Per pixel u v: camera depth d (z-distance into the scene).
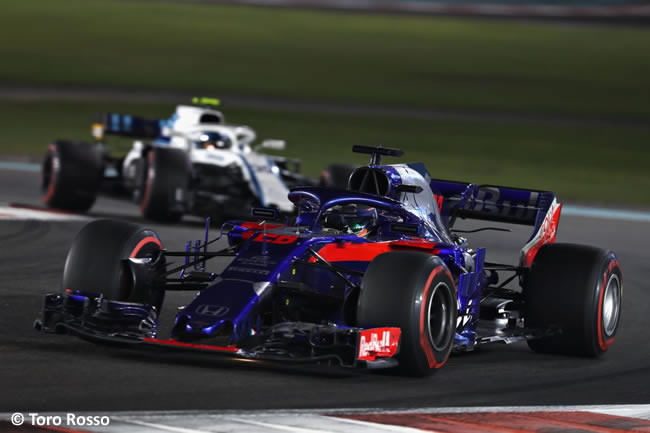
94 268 23.92
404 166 27.47
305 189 26.45
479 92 164.75
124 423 17.52
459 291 25.34
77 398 19.34
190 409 18.83
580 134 134.12
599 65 198.38
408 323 22.02
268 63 178.25
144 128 59.28
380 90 161.25
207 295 22.12
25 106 127.12
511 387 23.05
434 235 26.98
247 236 25.17
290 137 116.50
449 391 21.98
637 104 161.50
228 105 136.75
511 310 30.38
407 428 18.12
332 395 20.78
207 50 186.12
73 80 149.12
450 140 122.75
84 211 56.69
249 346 21.98
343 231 25.78
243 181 55.78
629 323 33.56
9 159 88.69
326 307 24.78
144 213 53.06
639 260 51.09
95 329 23.55
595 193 90.62
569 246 27.73
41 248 42.38
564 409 20.88
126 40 188.88
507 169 103.31
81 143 56.12
